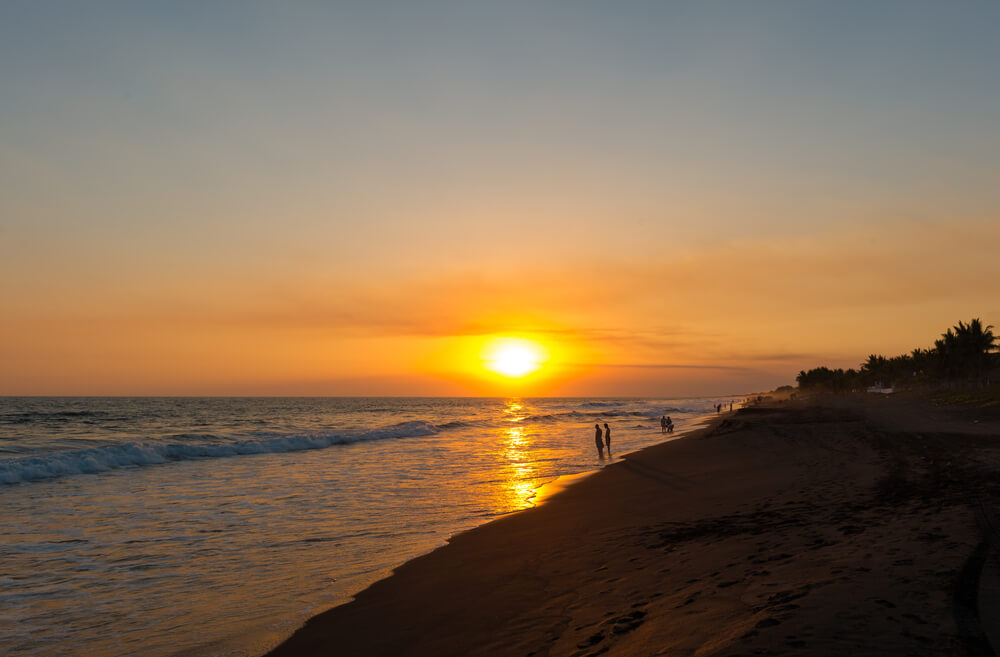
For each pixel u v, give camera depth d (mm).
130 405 137375
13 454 30438
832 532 9516
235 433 47812
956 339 92000
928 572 6539
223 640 7578
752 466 22188
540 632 6832
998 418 37406
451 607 8273
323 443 39125
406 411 123062
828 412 56625
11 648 7535
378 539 13156
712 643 5277
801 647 4781
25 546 12664
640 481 20938
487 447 37938
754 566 8055
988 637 4676
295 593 9398
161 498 18516
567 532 12977
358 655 6801
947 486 12648
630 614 6895
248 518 15492
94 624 8312
